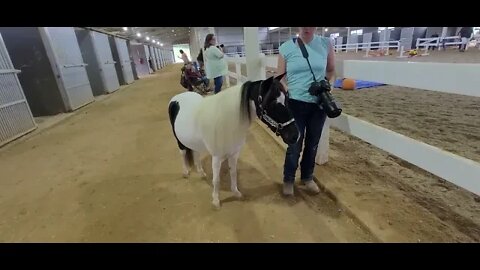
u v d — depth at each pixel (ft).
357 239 5.74
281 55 6.39
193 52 74.84
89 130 16.25
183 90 32.09
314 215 6.63
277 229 6.25
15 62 19.48
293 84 6.27
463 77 4.37
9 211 7.74
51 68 20.35
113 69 37.42
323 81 5.84
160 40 112.47
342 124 7.66
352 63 6.87
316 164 8.73
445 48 44.04
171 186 8.59
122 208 7.52
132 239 6.24
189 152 8.54
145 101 26.05
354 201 6.68
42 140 14.57
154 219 6.93
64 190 8.79
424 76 5.07
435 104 14.74
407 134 10.19
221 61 17.33
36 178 9.86
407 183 7.38
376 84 22.39
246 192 7.92
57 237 6.47
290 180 7.32
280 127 5.31
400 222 5.85
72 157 11.79
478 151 8.38
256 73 11.83
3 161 11.75
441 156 5.06
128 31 48.60
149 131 15.17
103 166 10.60
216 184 6.95
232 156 7.01
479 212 6.03
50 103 21.11
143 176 9.45
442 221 5.80
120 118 19.12
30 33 19.21
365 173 8.04
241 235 6.15
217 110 6.00
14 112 15.03
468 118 11.82
